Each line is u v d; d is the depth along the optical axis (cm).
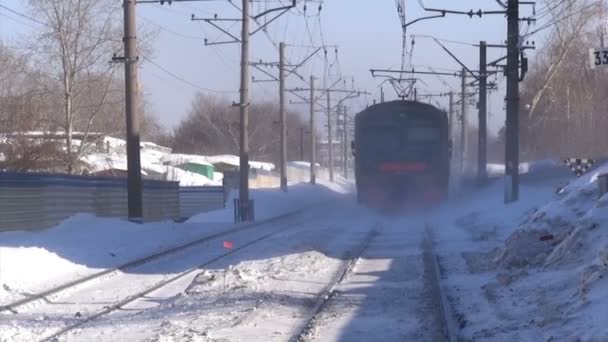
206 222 5519
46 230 3922
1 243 3127
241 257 3306
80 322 1834
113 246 3531
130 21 4438
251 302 2052
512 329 1691
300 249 3509
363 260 3106
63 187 4325
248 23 5709
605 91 7988
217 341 1584
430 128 5325
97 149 7888
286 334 1692
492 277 2472
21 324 1808
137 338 1628
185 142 16250
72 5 7075
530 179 6619
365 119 5406
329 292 2272
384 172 5334
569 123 7994
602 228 2261
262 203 7431
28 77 7162
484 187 6788
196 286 2391
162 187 5928
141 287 2445
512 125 4809
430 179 5306
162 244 3794
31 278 2511
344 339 1669
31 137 6431
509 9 4691
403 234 4303
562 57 7925
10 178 3734
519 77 4775
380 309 2022
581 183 3241
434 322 1834
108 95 7656
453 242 3750
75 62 7094
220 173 11881
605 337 1403
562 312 1717
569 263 2225
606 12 7800
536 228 2658
